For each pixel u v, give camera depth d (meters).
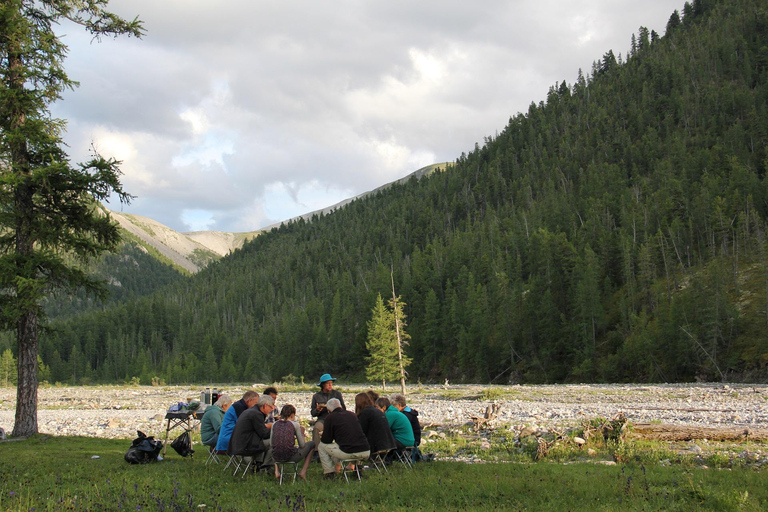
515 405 34.06
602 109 199.12
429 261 138.12
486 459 14.98
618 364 73.94
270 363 128.38
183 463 14.14
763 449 14.88
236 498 10.27
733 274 82.94
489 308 98.62
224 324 165.12
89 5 19.38
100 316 174.00
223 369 127.12
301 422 23.52
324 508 9.27
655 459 13.47
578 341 81.12
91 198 18.75
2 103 17.16
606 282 92.44
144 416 33.03
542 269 99.31
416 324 105.56
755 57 193.50
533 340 89.56
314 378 115.12
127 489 10.66
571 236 111.19
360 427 12.18
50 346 148.12
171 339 170.00
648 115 181.25
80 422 29.58
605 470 12.01
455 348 99.50
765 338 65.06
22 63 18.53
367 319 115.56
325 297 150.50
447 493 10.12
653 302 83.81
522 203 161.25
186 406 16.00
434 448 17.25
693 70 199.62
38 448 16.62
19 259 17.78
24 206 18.38
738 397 36.75
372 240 194.62
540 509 9.02
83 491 10.47
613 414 25.91
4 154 17.64
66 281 19.00
